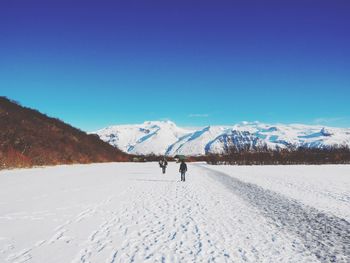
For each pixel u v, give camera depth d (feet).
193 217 40.88
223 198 59.47
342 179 104.17
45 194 57.16
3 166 114.11
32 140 156.15
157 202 52.90
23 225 33.65
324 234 33.09
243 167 218.59
